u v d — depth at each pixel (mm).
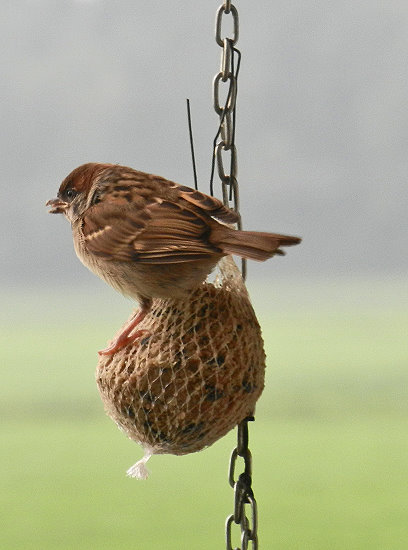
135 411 4156
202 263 4211
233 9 4484
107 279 4422
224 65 4453
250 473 4434
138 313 4340
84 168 4629
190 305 4266
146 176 4473
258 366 4246
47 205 4668
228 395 4121
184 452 4277
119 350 4273
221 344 4145
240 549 4422
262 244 3979
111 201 4391
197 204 4258
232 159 4473
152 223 4238
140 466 4207
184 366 4102
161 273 4246
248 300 4379
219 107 4457
